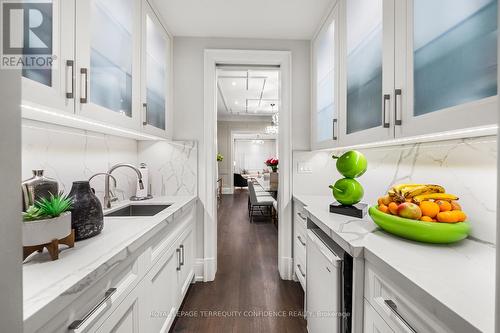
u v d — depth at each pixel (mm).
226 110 6863
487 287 588
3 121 357
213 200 2260
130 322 947
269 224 4234
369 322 847
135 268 982
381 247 867
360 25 1281
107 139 1650
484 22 619
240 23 1990
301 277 1920
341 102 1509
